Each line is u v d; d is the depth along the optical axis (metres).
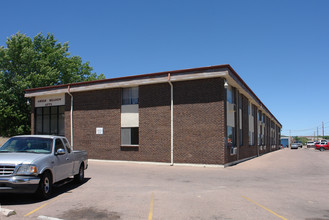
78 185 11.14
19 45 35.69
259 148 34.50
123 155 21.14
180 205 7.69
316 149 50.94
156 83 20.25
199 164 18.39
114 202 8.06
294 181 12.41
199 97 18.75
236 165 19.72
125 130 21.39
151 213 6.88
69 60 40.28
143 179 12.84
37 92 25.36
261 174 14.88
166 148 19.50
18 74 35.50
